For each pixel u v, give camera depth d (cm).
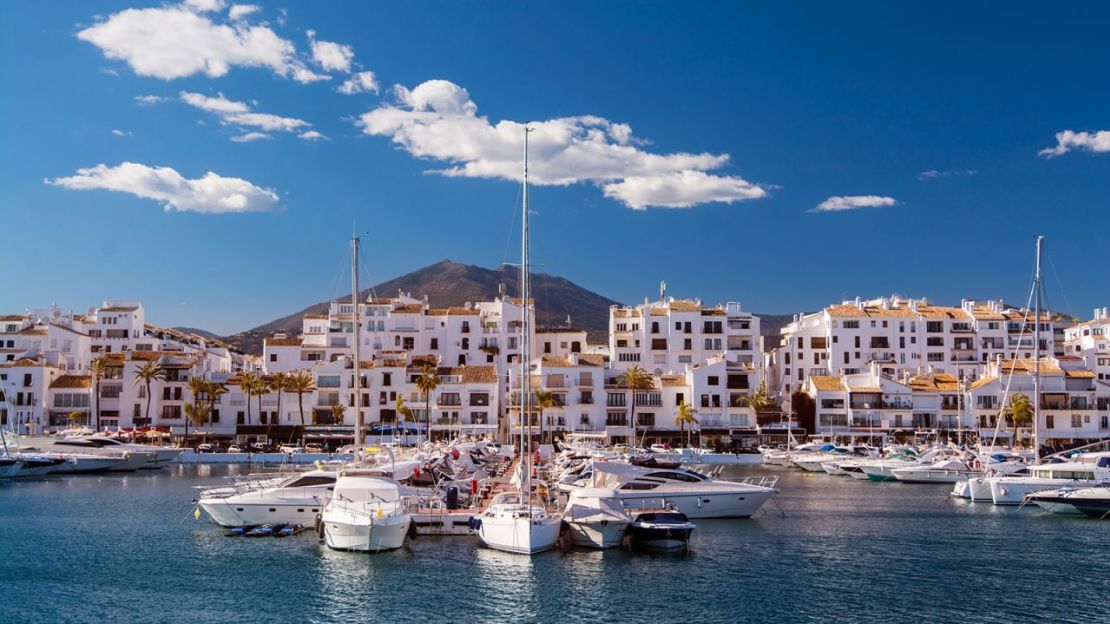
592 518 6756
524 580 5853
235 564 6238
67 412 16275
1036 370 10412
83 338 18412
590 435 14212
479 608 5309
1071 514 8681
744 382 16912
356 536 6469
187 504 8975
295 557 6419
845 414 16775
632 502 7700
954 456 12838
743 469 13762
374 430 15438
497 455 12525
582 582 5831
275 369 17650
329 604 5372
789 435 15075
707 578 5984
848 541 7250
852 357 18862
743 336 18475
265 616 5169
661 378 17012
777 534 7500
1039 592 5750
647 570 6153
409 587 5697
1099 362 19438
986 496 9606
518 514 6656
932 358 18888
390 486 6869
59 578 5934
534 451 13538
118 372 16662
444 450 9919
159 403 16650
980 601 5538
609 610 5288
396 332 18000
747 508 8244
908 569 6309
